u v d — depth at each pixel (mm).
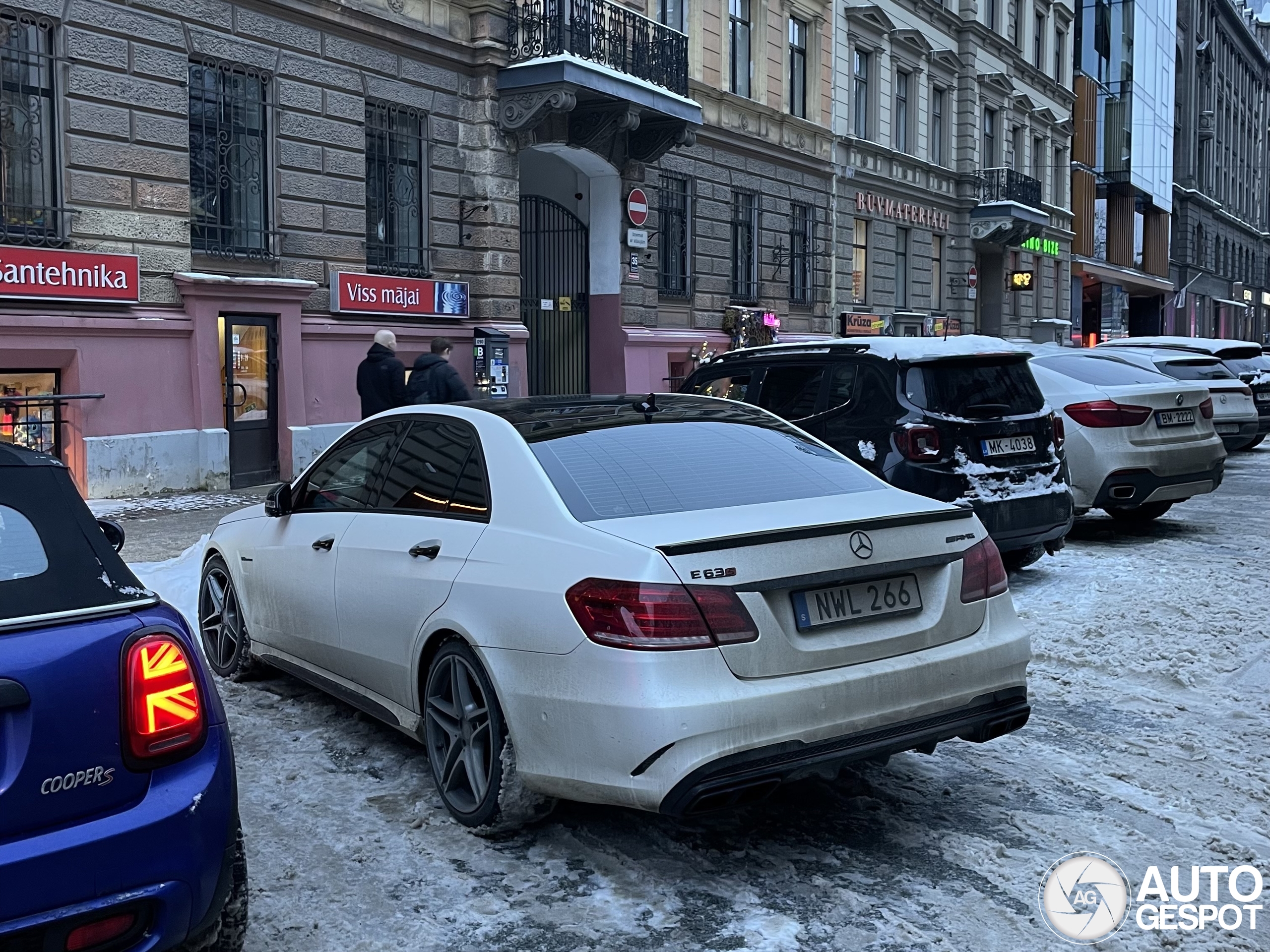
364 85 15070
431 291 15953
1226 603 7508
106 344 12148
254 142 13867
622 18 18078
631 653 3311
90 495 11945
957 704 3768
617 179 19797
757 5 23562
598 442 4156
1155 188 56062
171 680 2604
